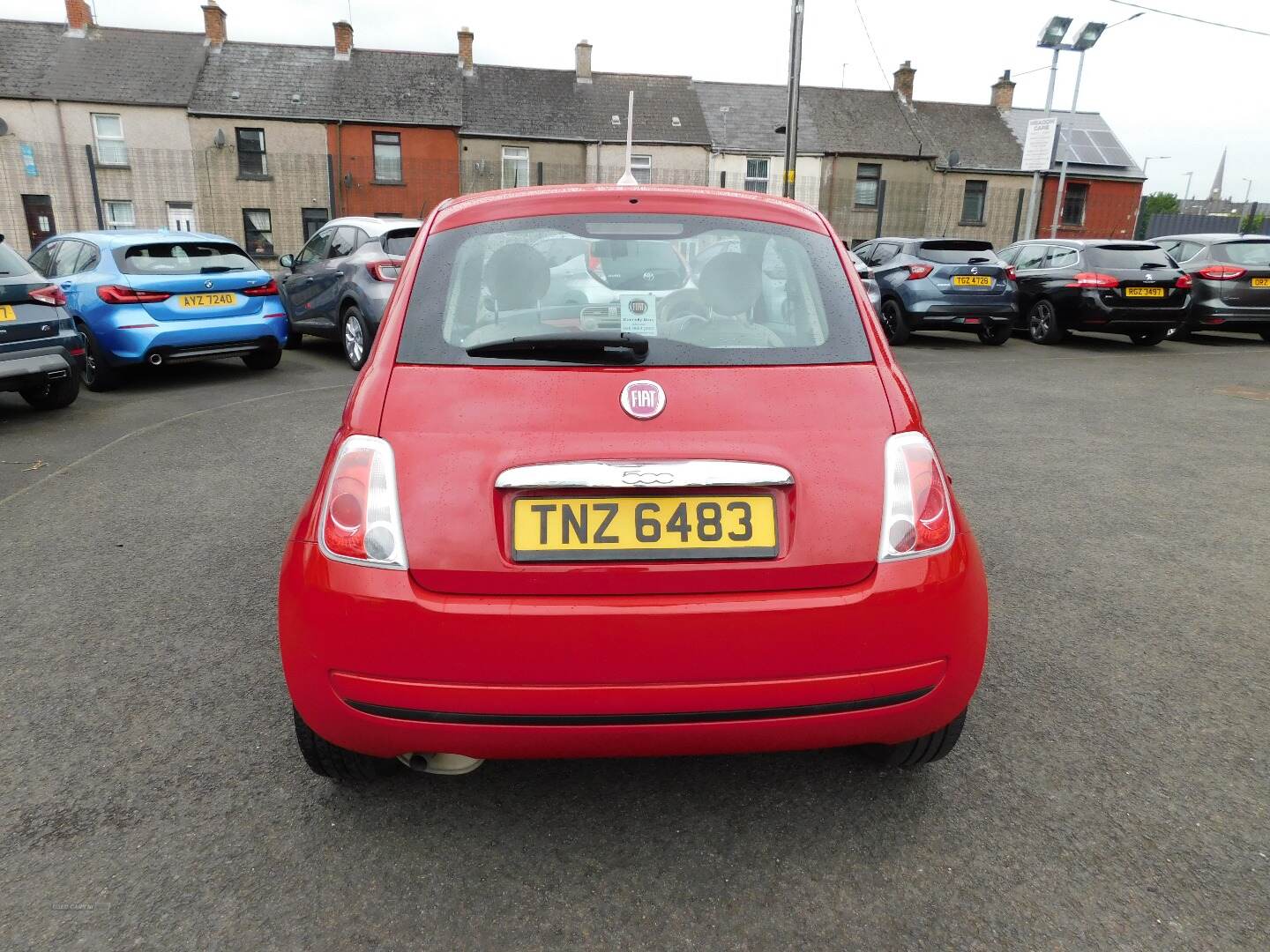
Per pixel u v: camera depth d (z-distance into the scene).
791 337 1.99
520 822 2.15
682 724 1.75
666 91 32.53
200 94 28.53
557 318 2.01
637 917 1.84
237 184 28.61
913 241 12.19
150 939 1.77
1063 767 2.38
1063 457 5.86
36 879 1.93
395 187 29.55
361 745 1.85
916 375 9.55
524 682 1.71
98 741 2.46
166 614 3.29
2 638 3.09
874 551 1.78
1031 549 4.08
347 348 9.17
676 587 1.74
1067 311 12.01
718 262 2.10
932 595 1.80
